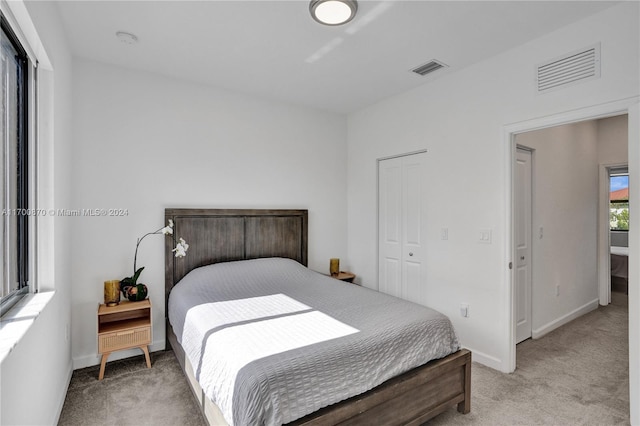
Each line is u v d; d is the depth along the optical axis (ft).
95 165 9.10
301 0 6.45
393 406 5.76
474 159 9.28
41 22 5.41
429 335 6.51
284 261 11.12
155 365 8.97
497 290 8.79
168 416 6.77
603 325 12.33
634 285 6.37
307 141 12.94
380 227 12.75
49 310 5.85
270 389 4.62
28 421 4.62
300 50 8.47
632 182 6.44
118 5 6.61
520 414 6.88
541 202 11.47
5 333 4.18
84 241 8.93
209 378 5.57
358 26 7.36
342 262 13.93
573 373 8.62
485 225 9.04
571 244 13.01
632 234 6.43
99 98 9.16
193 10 6.79
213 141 10.90
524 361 9.33
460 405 6.88
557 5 6.63
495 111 8.77
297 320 6.64
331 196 13.61
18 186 5.67
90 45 8.25
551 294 11.93
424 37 7.83
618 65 6.66
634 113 6.42
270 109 12.05
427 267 10.62
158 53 8.66
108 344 8.32
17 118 5.63
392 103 11.87
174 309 8.69
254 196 11.69
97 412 6.89
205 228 10.58
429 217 10.52
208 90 10.81
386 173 12.45
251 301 8.01
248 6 6.64
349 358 5.39
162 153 10.05
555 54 7.59
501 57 8.63
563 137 12.60
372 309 7.32
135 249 9.63
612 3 6.61
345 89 11.10
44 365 5.52
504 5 6.61
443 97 10.10
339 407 5.08
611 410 7.02
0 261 4.87
